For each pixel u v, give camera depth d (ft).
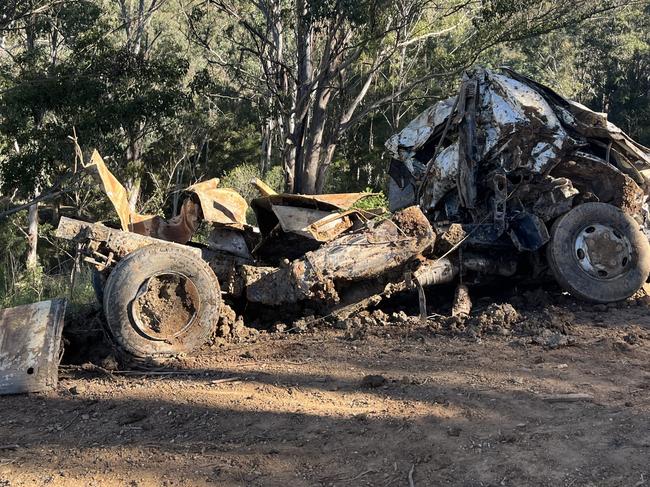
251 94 107.14
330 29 61.72
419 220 22.93
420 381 16.81
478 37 69.51
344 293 23.27
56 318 19.06
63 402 16.98
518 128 23.52
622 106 139.03
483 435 13.85
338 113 73.61
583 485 11.98
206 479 12.71
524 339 19.93
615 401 15.39
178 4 104.47
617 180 24.95
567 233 23.32
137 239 21.08
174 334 19.99
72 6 77.87
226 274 22.75
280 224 22.86
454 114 26.58
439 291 25.52
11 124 65.57
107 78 67.31
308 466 13.00
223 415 15.47
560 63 132.57
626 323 21.54
